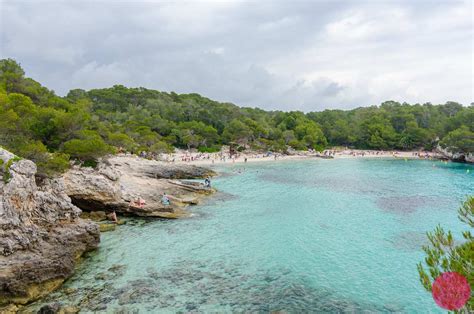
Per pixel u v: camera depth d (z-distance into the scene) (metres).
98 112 134.88
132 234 35.62
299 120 171.75
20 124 45.50
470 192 58.97
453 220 41.00
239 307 21.28
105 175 47.91
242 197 55.19
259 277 25.75
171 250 31.22
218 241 33.84
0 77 72.81
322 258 29.55
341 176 80.00
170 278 25.36
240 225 39.38
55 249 25.84
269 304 21.72
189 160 109.19
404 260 28.91
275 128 159.00
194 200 50.16
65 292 22.86
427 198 54.12
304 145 148.25
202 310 20.86
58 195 32.41
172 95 194.88
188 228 38.00
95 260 28.58
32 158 37.06
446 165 103.88
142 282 24.56
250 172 86.94
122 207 41.50
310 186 66.06
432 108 178.00
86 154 52.53
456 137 111.94
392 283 24.70
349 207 48.34
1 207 24.00
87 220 32.22
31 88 74.19
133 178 54.59
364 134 160.00
